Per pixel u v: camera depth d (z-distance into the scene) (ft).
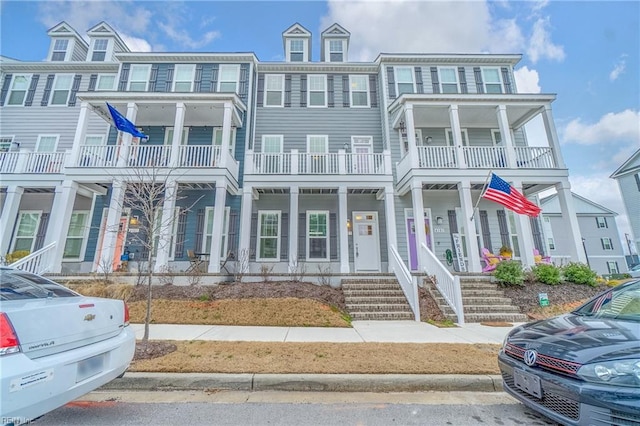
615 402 6.61
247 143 40.32
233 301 24.29
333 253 38.19
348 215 39.58
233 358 13.16
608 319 9.77
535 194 40.32
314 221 39.22
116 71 44.39
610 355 7.23
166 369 11.71
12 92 43.34
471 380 11.26
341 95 44.14
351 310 24.16
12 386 6.18
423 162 34.45
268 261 37.45
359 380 11.15
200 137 40.98
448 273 24.09
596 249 89.81
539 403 8.21
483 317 22.77
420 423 8.73
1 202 40.37
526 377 8.59
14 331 6.57
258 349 14.58
